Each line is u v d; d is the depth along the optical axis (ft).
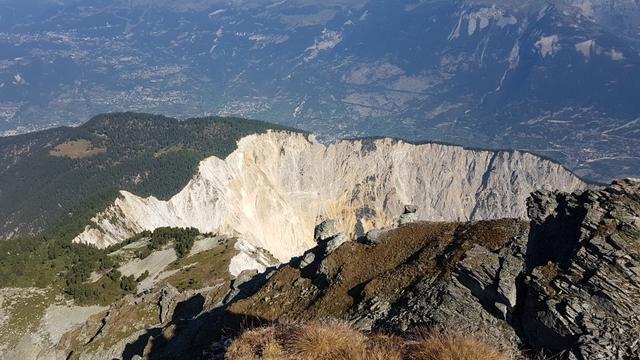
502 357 60.03
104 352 241.76
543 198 109.50
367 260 131.54
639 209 93.50
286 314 129.90
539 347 85.46
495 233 111.65
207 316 174.09
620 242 87.45
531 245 103.19
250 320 134.00
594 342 77.71
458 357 58.44
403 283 113.91
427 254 119.14
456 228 125.29
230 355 70.18
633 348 75.36
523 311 91.71
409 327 98.63
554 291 87.45
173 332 176.55
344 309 118.01
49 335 305.53
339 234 147.13
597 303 82.33
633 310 79.20
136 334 240.73
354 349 62.75
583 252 88.94
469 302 98.37
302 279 142.82
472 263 102.47
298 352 64.34
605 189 100.73
